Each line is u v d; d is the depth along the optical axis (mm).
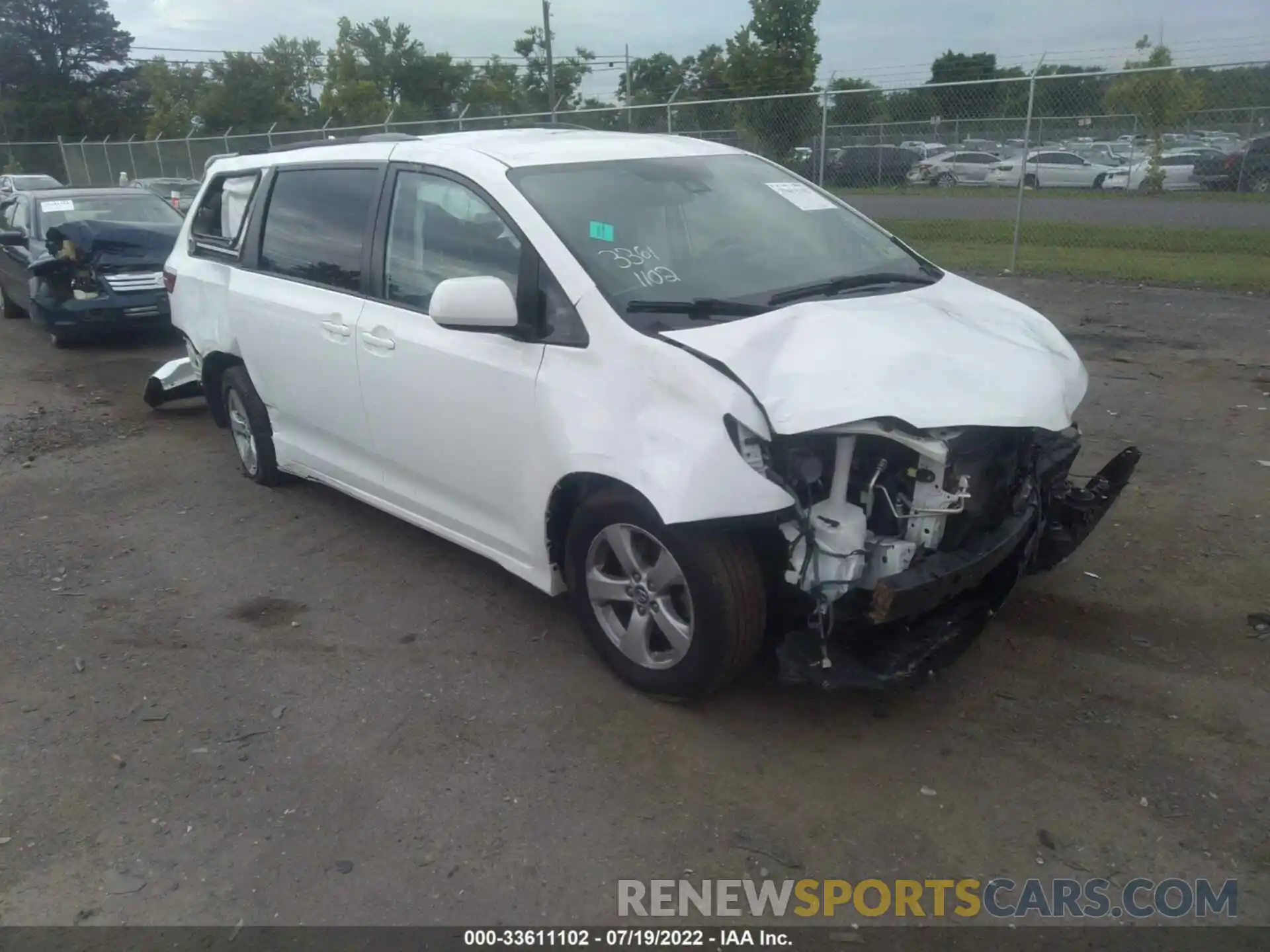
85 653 4266
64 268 10445
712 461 3135
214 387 6340
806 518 3182
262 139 25734
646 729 3576
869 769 3328
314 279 4965
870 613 3129
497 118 17844
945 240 14703
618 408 3406
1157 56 13234
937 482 3234
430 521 4602
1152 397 7160
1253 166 13180
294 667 4094
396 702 3814
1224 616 4188
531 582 4055
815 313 3527
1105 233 13938
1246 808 3092
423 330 4215
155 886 2938
